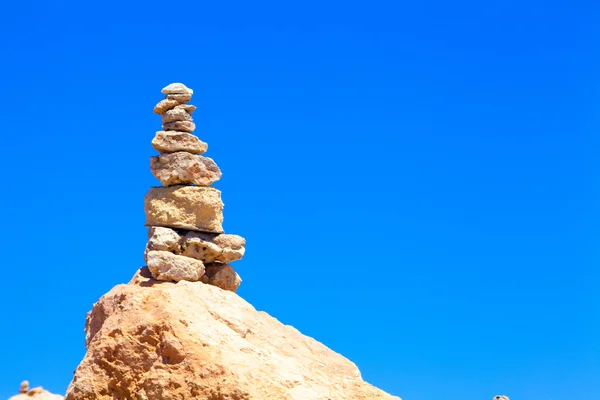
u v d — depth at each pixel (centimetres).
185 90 3838
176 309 3425
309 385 3419
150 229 3791
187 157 3756
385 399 3531
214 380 3288
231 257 3778
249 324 3581
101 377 3391
